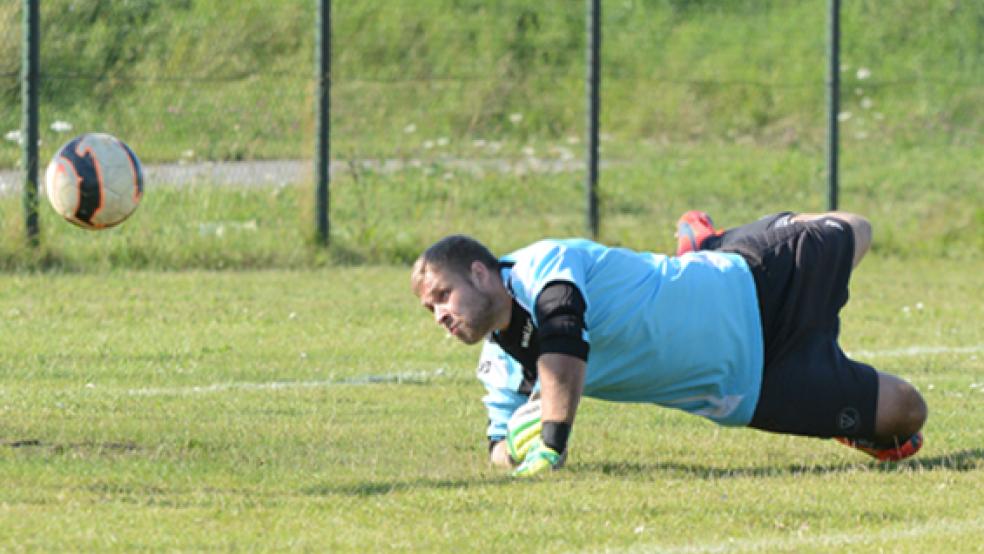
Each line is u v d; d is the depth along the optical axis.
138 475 16.89
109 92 61.19
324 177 43.97
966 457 19.12
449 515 14.89
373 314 34.31
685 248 19.69
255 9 66.38
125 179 25.66
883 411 18.31
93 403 22.27
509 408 18.86
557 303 16.94
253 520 14.55
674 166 64.62
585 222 46.81
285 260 43.12
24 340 29.05
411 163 61.22
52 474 16.78
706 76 79.19
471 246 17.19
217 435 19.91
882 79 79.69
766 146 72.00
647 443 20.12
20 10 57.31
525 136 71.00
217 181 51.00
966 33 82.50
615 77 77.44
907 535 14.37
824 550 13.70
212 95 61.56
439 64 74.12
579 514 15.00
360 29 74.69
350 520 14.64
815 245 18.42
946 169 66.44
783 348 18.25
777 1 85.00
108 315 33.03
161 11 65.31
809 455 19.44
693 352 17.80
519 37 77.69
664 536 14.22
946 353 29.94
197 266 42.69
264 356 27.97
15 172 50.44
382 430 20.70
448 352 29.05
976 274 45.00
